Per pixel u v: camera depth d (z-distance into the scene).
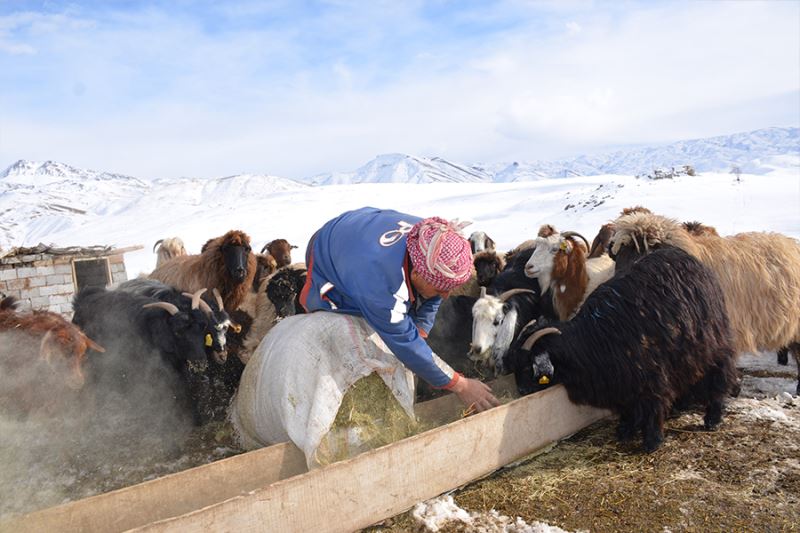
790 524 3.85
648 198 32.91
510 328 6.29
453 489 4.30
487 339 6.14
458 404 5.55
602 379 5.07
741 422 5.53
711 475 4.54
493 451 4.54
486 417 4.45
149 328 6.61
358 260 3.98
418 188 94.31
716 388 5.30
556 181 89.75
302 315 4.84
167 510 3.89
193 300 6.67
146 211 103.25
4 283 11.99
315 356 4.43
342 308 4.59
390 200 72.00
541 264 7.29
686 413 5.81
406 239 3.97
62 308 12.69
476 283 8.59
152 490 3.83
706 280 5.45
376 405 4.77
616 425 5.61
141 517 3.79
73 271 12.98
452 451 4.26
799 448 4.92
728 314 5.88
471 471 4.40
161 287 7.87
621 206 31.91
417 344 4.05
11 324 5.00
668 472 4.62
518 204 44.00
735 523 3.89
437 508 4.07
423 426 5.14
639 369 5.00
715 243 6.35
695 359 5.16
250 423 5.05
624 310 5.18
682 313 5.13
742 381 6.84
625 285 5.34
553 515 4.05
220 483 4.09
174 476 3.91
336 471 3.69
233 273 8.55
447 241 3.82
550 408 5.04
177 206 104.88
